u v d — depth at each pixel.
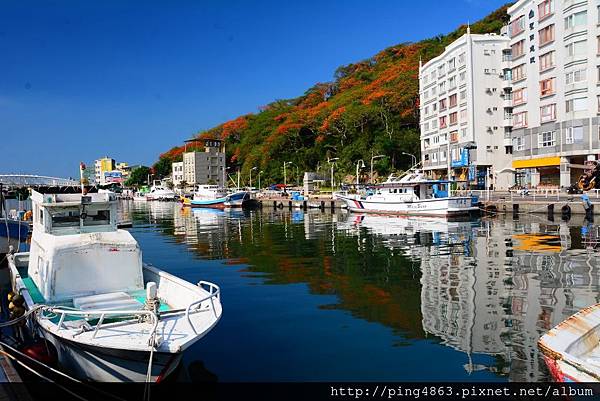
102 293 11.98
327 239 29.88
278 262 21.70
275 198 71.62
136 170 149.25
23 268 16.61
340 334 11.59
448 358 10.02
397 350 10.51
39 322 9.68
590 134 43.72
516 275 17.62
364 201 49.44
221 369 9.82
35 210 14.73
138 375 8.45
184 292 11.87
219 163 123.31
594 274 17.52
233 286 16.86
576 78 44.56
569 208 38.59
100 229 13.65
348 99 96.44
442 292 15.38
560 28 46.19
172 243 29.72
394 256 22.55
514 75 54.22
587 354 8.38
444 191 46.31
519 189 49.53
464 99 58.06
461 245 25.39
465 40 57.28
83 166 14.82
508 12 55.25
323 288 16.30
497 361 9.81
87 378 8.81
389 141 77.38
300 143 100.81
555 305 13.72
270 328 12.14
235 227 39.69
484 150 56.84
